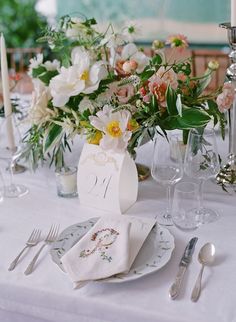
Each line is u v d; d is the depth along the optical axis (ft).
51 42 4.48
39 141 4.36
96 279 3.00
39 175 4.73
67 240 3.47
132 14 13.41
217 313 2.81
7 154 4.45
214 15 12.78
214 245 3.44
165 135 3.74
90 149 4.00
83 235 3.52
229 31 4.08
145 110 3.84
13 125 4.69
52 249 3.35
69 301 3.01
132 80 3.99
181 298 2.93
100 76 3.90
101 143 3.73
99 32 4.53
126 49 4.40
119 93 4.00
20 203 4.18
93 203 4.04
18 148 4.60
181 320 2.78
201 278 3.08
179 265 3.20
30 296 3.11
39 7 14.26
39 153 4.37
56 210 4.05
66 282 3.12
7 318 3.32
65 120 4.00
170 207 3.96
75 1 13.82
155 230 3.52
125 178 3.90
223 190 4.26
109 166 3.90
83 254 3.17
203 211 3.90
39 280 3.16
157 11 13.20
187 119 3.78
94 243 3.26
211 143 3.73
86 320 3.02
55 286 3.09
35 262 3.33
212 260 3.23
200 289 2.98
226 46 12.90
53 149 4.33
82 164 4.03
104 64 4.06
